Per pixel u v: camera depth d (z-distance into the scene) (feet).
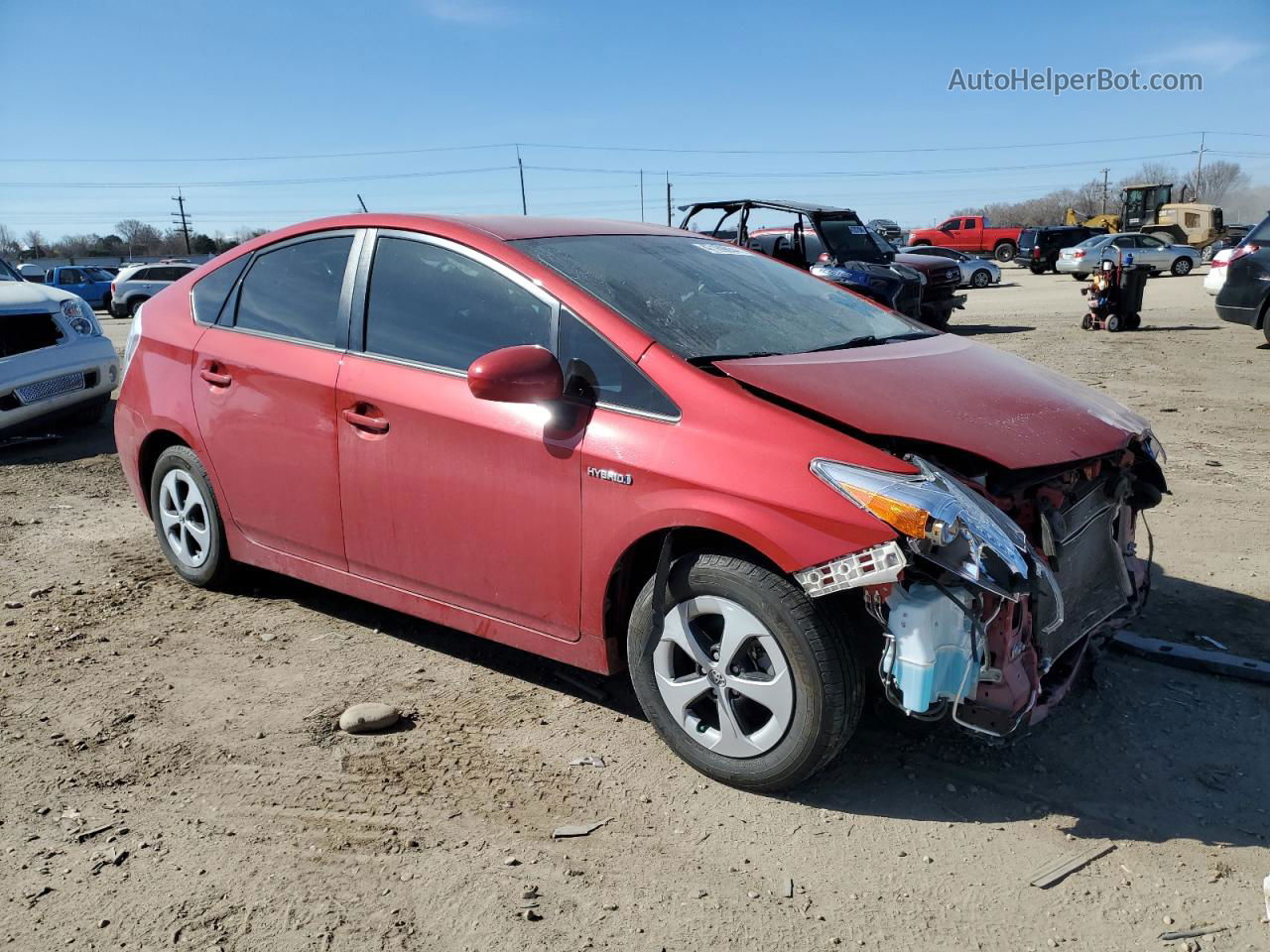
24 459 25.13
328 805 9.57
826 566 8.68
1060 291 88.79
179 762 10.36
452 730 11.04
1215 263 43.65
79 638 13.50
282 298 13.29
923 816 9.39
